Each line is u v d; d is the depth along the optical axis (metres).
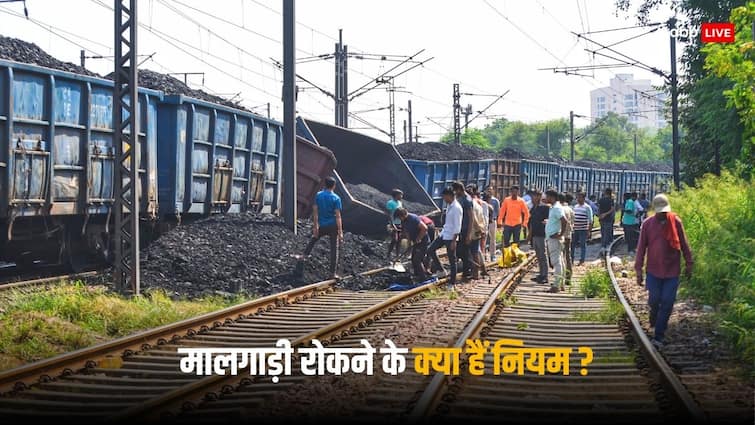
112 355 9.08
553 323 12.05
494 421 6.60
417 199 30.27
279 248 19.42
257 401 7.12
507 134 132.12
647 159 142.38
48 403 7.12
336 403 7.15
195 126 19.39
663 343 10.12
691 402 6.65
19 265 15.95
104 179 16.62
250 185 22.73
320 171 24.69
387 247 23.70
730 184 19.94
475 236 17.75
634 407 7.15
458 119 57.88
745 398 7.34
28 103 14.35
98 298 12.48
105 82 16.42
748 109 15.99
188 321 10.84
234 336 10.84
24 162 14.25
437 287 16.12
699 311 12.97
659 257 10.08
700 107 25.17
